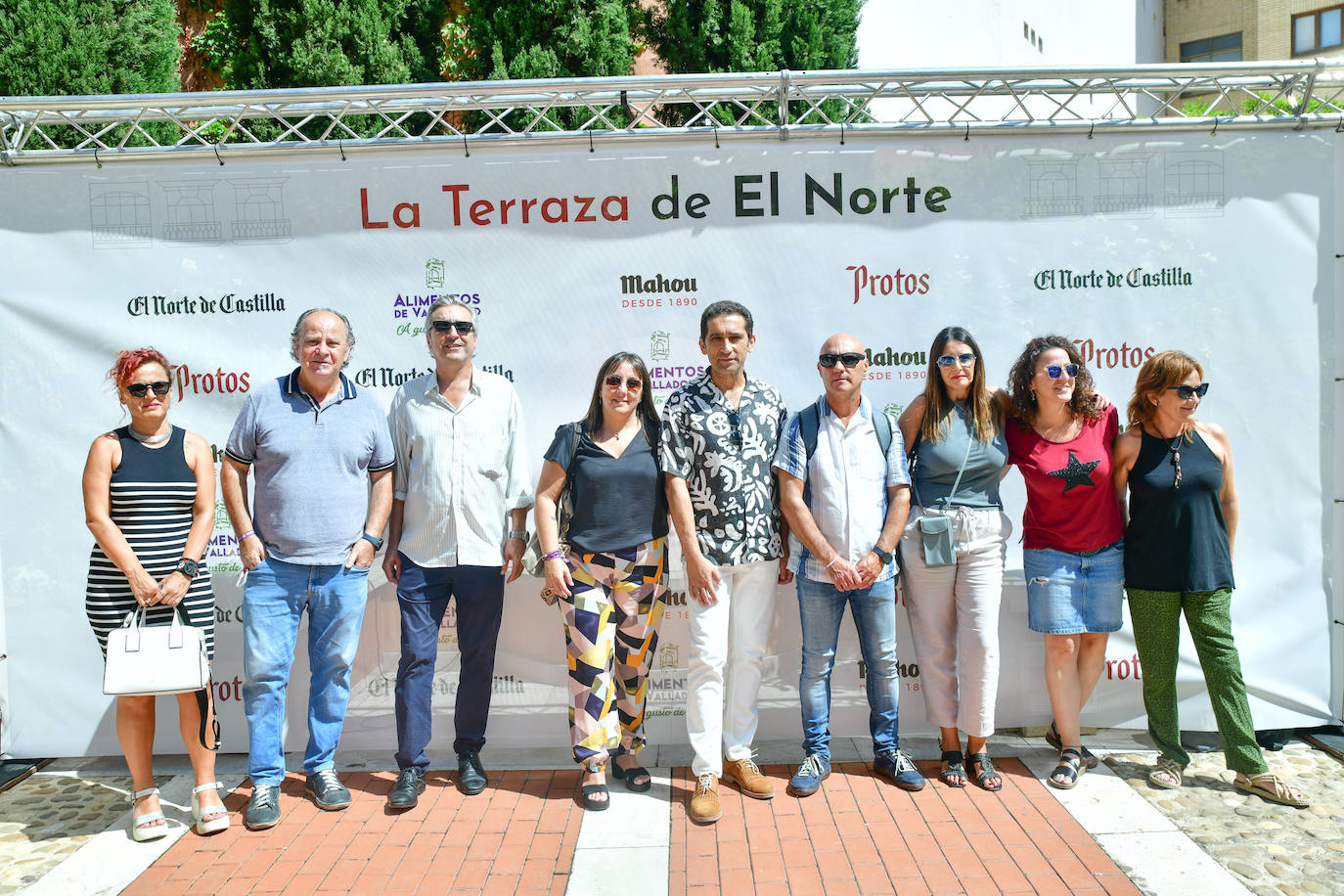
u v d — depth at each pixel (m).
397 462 3.58
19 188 3.86
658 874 2.92
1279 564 3.99
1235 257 3.95
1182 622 4.03
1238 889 2.77
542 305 3.92
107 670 3.01
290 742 4.01
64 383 3.89
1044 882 2.83
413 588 3.48
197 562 3.26
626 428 3.43
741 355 3.35
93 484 3.12
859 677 4.02
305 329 3.31
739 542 3.35
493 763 3.86
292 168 3.88
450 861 3.02
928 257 3.93
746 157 3.89
